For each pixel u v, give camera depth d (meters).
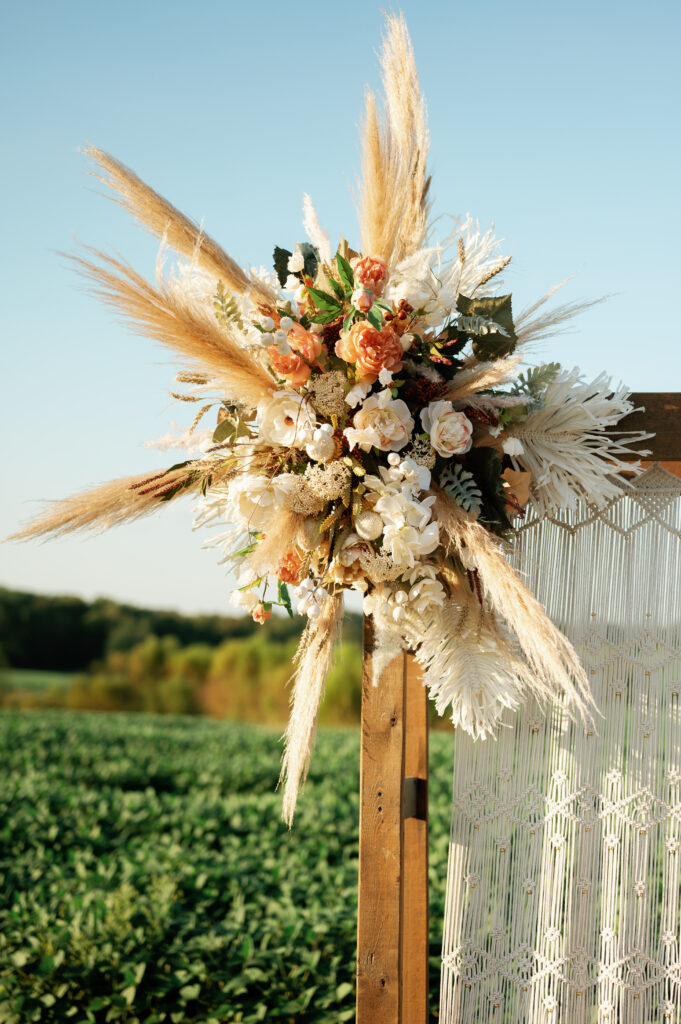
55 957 3.45
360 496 1.77
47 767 8.70
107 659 20.81
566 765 2.12
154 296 1.70
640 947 2.10
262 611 1.94
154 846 5.54
